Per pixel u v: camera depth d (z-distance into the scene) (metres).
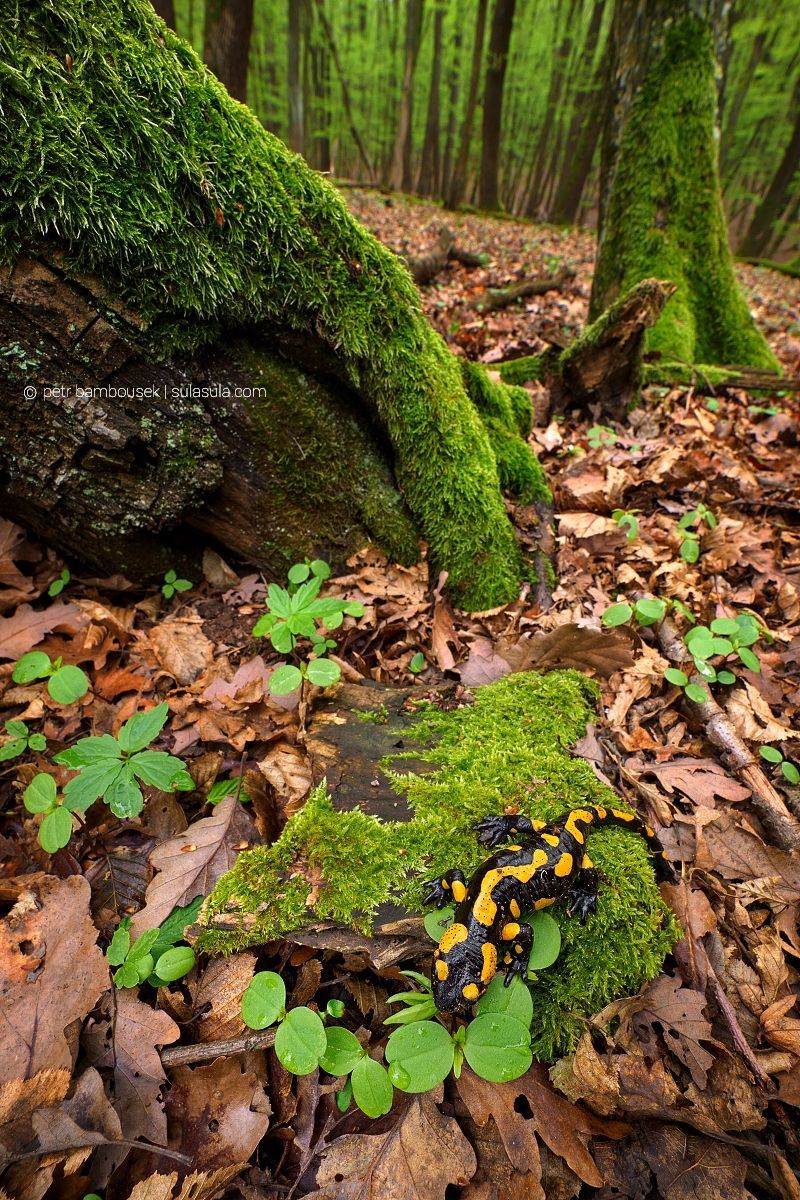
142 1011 2.27
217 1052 2.20
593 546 4.70
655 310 5.68
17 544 4.04
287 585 4.14
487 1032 2.16
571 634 3.62
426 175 32.88
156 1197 1.84
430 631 3.96
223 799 2.95
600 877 2.66
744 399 7.24
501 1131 2.08
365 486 4.11
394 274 3.68
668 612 4.05
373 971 2.53
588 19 32.59
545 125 33.22
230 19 11.94
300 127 22.12
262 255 3.22
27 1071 2.05
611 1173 2.05
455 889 2.53
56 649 3.66
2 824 3.04
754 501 5.09
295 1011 2.16
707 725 3.39
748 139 31.16
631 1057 2.22
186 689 3.51
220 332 3.36
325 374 3.77
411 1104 2.17
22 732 3.28
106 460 3.41
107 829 2.95
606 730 3.43
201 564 4.21
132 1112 2.07
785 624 4.12
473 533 4.19
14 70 2.54
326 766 2.98
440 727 3.21
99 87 2.71
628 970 2.42
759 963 2.48
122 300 3.04
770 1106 2.16
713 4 7.39
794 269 22.69
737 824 2.87
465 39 31.31
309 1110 2.18
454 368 4.34
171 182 2.95
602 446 5.91
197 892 2.61
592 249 21.22
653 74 7.71
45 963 2.31
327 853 2.58
